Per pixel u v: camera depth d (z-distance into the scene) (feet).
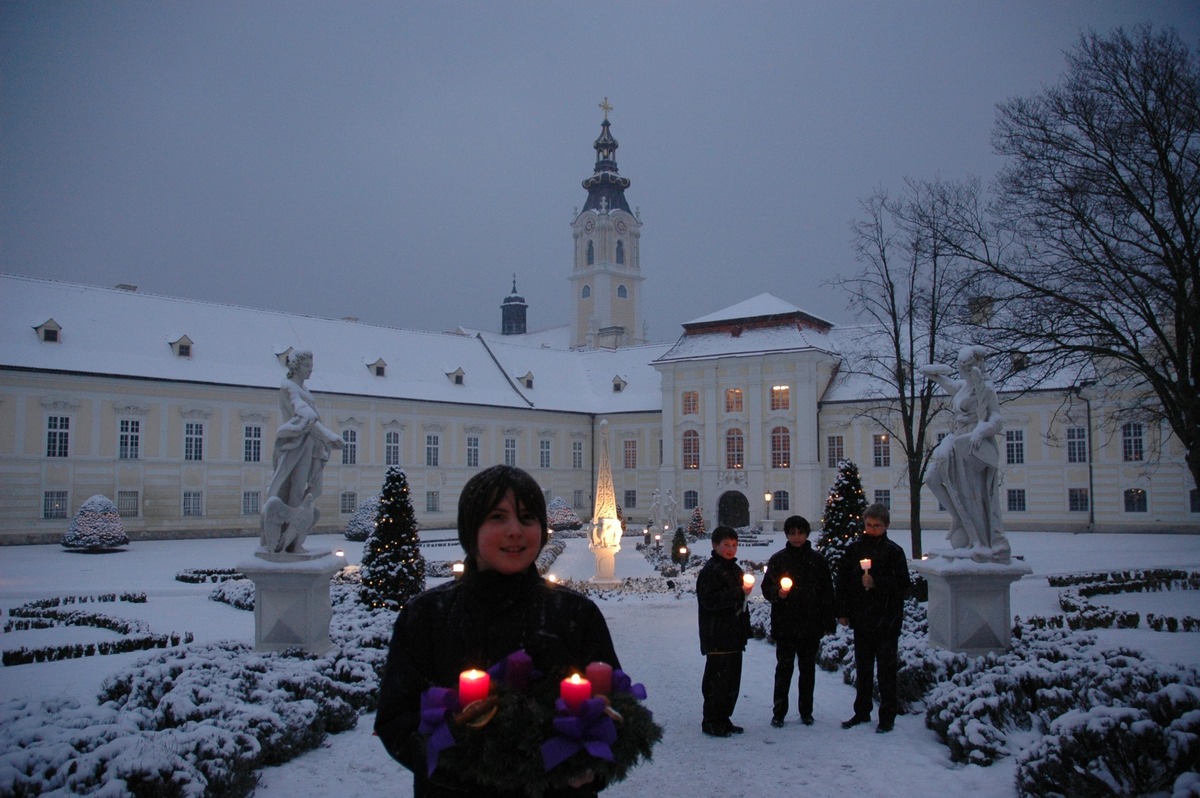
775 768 29.50
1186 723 24.35
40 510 153.99
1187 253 73.92
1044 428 181.98
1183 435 73.72
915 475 95.91
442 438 209.97
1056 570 104.17
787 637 34.99
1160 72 75.00
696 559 124.57
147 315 176.96
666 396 222.69
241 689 34.32
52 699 30.76
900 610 34.19
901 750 31.22
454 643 13.67
